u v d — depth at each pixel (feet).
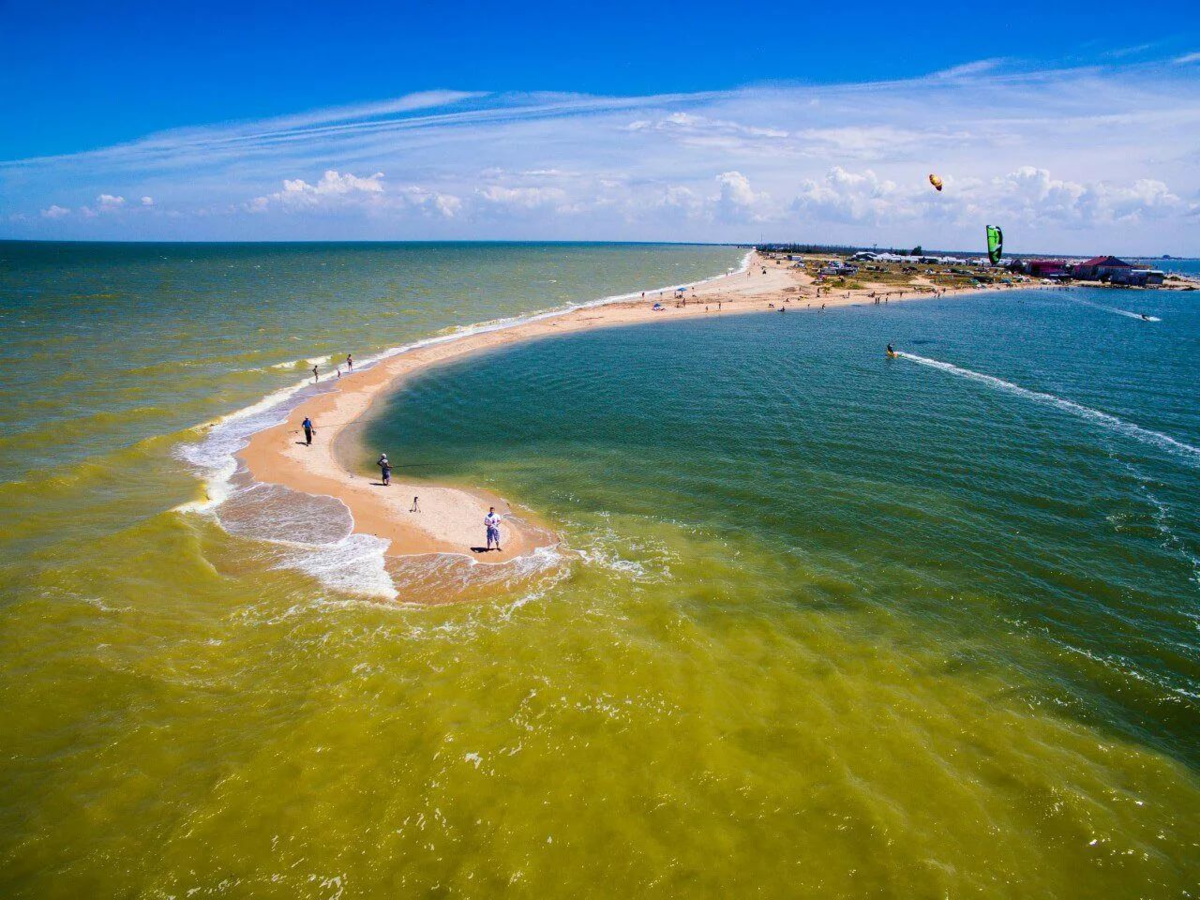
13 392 164.55
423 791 54.70
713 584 86.84
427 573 90.07
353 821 52.08
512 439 149.28
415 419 164.76
